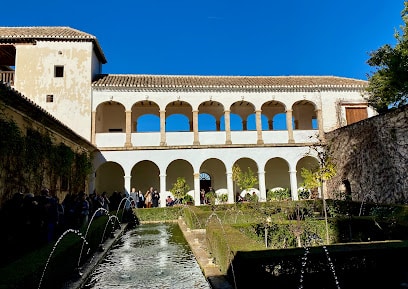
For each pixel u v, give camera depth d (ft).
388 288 19.98
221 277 22.77
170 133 80.02
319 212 61.62
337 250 20.89
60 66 77.92
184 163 89.61
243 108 95.71
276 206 58.54
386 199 60.64
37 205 28.32
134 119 90.68
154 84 80.53
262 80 90.99
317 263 20.34
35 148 42.80
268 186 91.71
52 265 19.60
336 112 85.51
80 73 77.97
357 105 86.12
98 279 24.53
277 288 19.44
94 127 76.54
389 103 59.47
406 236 29.58
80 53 78.69
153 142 78.95
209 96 82.23
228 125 81.87
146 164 88.69
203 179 90.02
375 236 33.47
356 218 35.94
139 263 29.66
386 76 56.90
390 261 21.17
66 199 44.09
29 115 40.60
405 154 56.03
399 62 53.57
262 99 84.02
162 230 53.83
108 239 41.24
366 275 20.85
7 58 83.35
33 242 27.71
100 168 86.79
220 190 89.20
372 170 64.75
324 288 20.08
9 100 34.53
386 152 60.59
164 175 77.20
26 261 18.49
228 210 54.24
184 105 91.20
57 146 51.44
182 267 27.81
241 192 88.94
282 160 93.20
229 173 79.36
